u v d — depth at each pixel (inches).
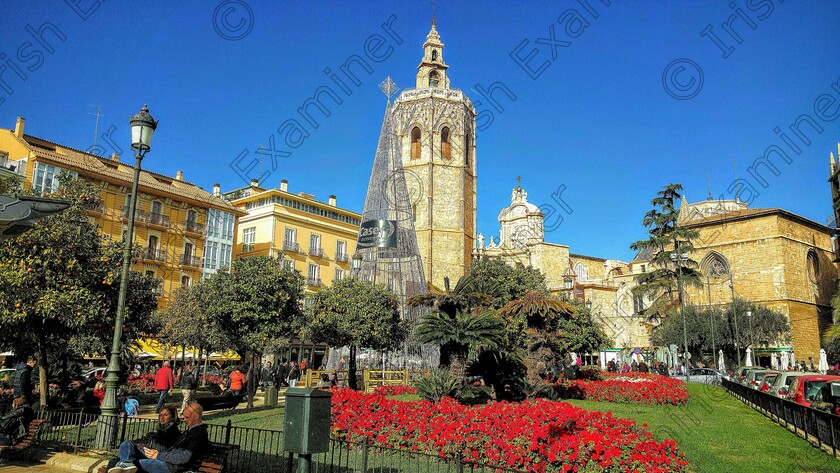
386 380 1239.5
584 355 2657.5
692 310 2476.6
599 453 415.2
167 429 410.9
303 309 1401.3
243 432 650.8
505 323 775.7
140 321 871.1
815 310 2829.7
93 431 584.7
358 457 494.3
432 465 464.8
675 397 970.7
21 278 697.6
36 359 921.5
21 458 512.1
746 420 786.2
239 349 1318.9
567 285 2095.2
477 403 741.9
